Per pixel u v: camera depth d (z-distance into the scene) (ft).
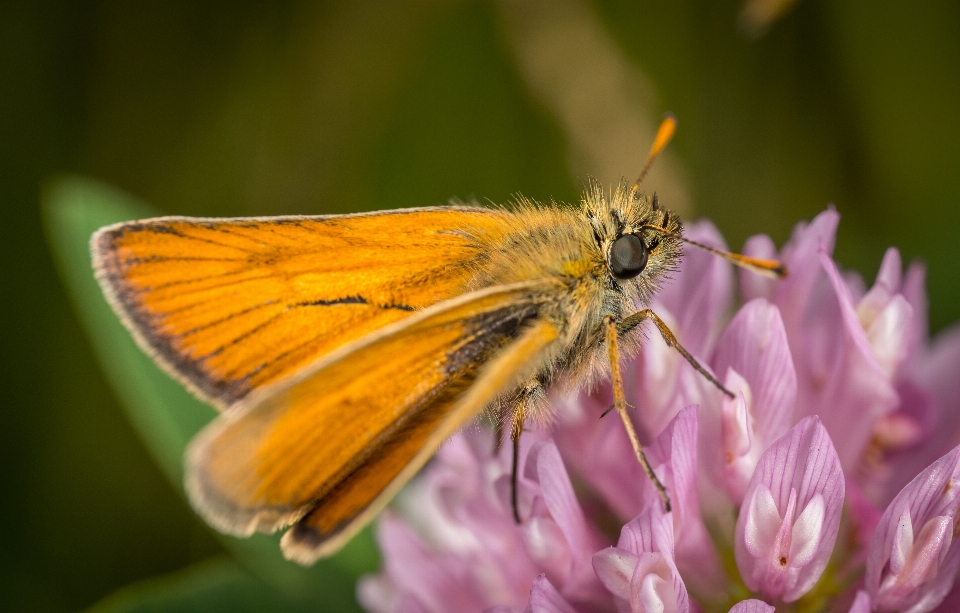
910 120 0.42
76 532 0.42
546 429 0.36
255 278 0.36
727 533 0.36
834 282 0.35
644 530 0.34
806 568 0.34
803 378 0.36
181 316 0.36
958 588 0.35
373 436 0.36
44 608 0.42
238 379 0.36
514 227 0.36
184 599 0.38
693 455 0.35
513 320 0.36
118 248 0.36
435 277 0.36
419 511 0.39
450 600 0.37
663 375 0.36
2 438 0.42
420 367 0.36
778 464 0.34
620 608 0.34
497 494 0.36
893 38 0.42
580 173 0.42
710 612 0.36
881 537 0.34
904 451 0.37
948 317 0.41
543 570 0.35
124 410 0.42
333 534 0.36
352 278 0.36
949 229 0.42
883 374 0.36
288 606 0.38
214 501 0.35
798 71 0.42
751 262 0.36
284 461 0.35
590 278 0.36
